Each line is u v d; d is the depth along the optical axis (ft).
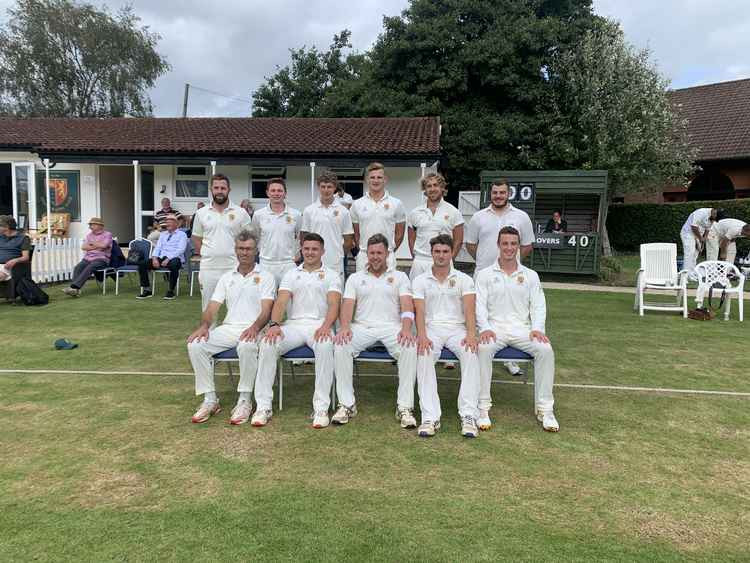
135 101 93.86
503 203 15.78
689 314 26.23
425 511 8.52
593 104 53.98
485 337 12.34
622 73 53.52
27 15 85.35
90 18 87.25
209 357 12.64
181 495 8.94
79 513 8.35
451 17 57.41
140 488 9.16
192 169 50.21
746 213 52.70
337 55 104.83
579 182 41.32
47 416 12.35
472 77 59.57
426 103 58.39
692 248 30.76
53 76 88.79
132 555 7.31
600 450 10.95
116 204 55.77
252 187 50.03
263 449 10.80
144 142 47.98
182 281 36.83
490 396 13.35
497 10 58.54
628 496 9.11
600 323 24.45
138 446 10.84
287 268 16.93
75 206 52.47
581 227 52.70
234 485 9.29
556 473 9.91
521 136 56.65
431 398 12.10
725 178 62.13
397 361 12.75
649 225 58.90
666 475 9.89
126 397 13.71
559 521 8.30
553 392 14.64
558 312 27.32
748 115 63.46
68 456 10.34
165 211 39.42
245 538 7.72
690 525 8.25
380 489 9.22
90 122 57.62
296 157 44.65
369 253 13.21
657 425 12.32
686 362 17.80
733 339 21.26
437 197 16.03
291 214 16.93
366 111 61.36
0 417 12.25
